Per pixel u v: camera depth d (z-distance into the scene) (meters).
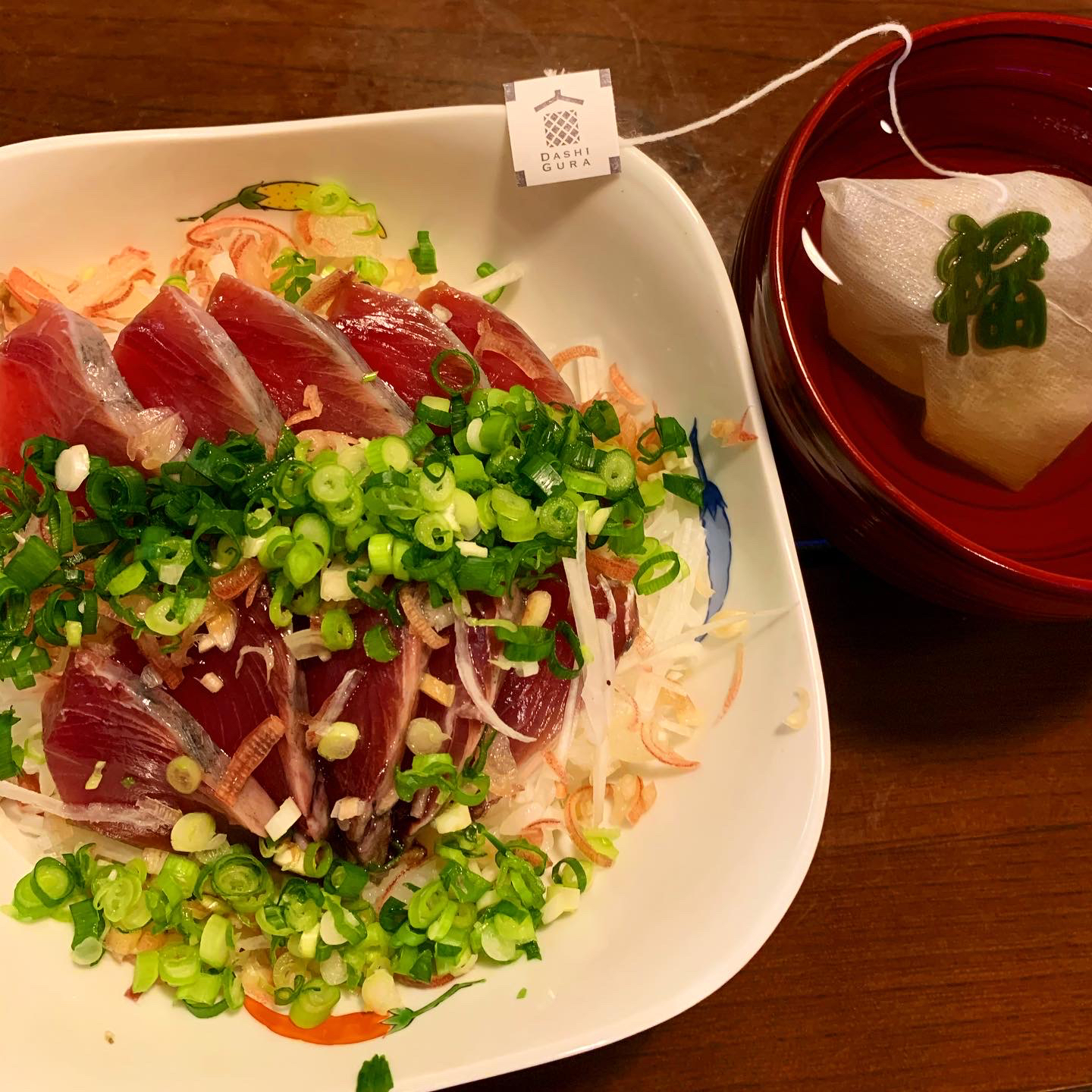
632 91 0.32
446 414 0.26
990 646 0.31
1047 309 0.28
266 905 0.26
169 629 0.24
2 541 0.25
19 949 0.25
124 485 0.24
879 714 0.31
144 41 0.31
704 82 0.32
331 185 0.29
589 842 0.27
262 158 0.29
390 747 0.25
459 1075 0.24
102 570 0.24
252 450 0.25
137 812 0.25
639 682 0.28
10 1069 0.23
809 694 0.26
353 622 0.25
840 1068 0.29
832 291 0.29
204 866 0.26
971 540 0.29
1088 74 0.29
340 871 0.26
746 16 0.32
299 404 0.26
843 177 0.30
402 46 0.32
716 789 0.27
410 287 0.31
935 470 0.29
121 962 0.26
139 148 0.28
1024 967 0.30
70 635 0.24
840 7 0.33
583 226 0.30
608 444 0.30
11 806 0.27
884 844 0.30
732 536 0.28
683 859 0.27
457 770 0.26
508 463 0.26
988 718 0.31
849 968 0.29
